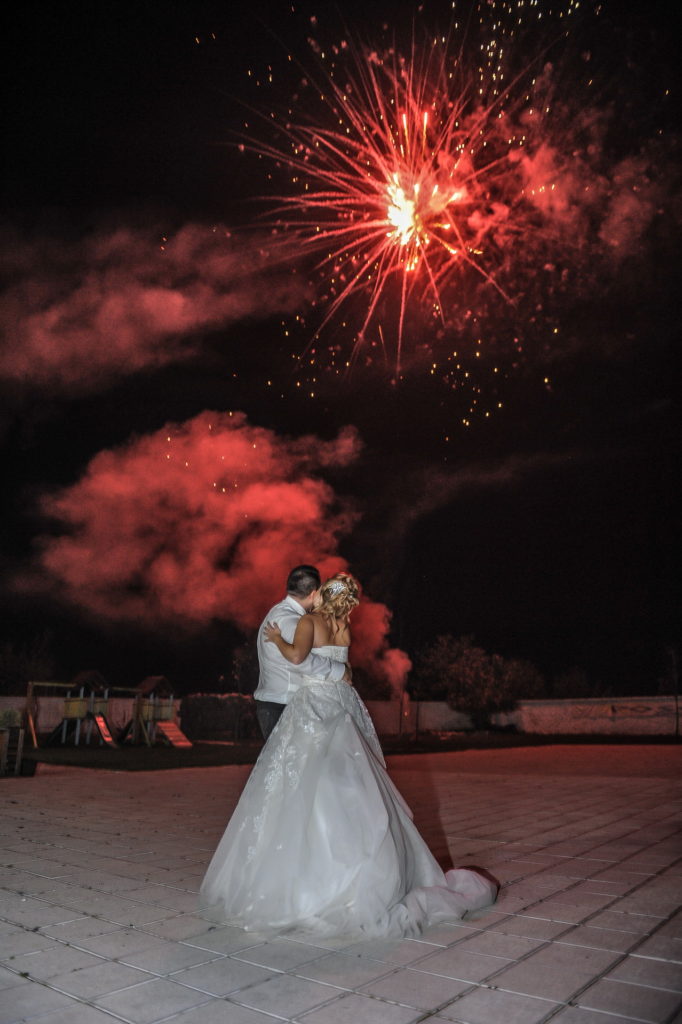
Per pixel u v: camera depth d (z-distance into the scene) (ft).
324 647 11.55
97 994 8.08
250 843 10.71
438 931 10.14
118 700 52.49
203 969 8.76
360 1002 7.91
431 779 29.71
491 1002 7.92
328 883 10.04
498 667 74.28
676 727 67.41
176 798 22.98
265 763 11.15
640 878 13.05
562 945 9.60
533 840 16.55
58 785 26.21
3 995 8.04
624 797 24.00
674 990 8.21
